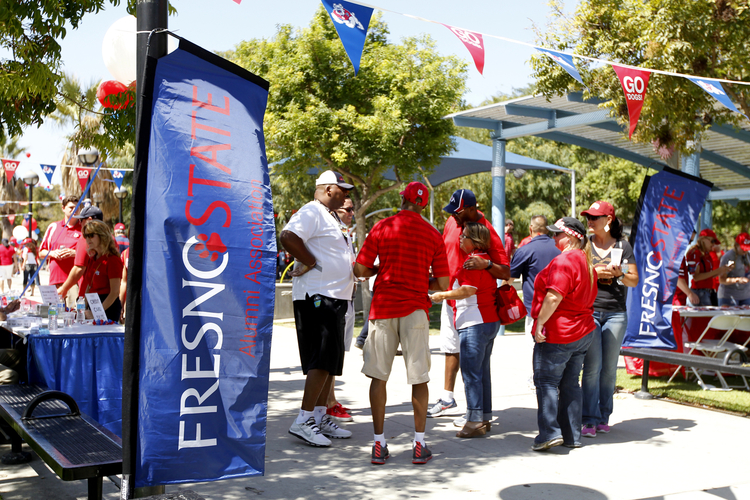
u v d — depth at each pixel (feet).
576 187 117.50
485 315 18.02
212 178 9.64
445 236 18.84
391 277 15.79
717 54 27.25
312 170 54.80
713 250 32.19
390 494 13.52
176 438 9.29
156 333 9.21
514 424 19.66
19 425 12.71
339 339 17.30
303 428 17.15
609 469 15.33
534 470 15.21
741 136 39.68
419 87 45.42
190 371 9.39
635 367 27.35
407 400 22.89
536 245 22.52
